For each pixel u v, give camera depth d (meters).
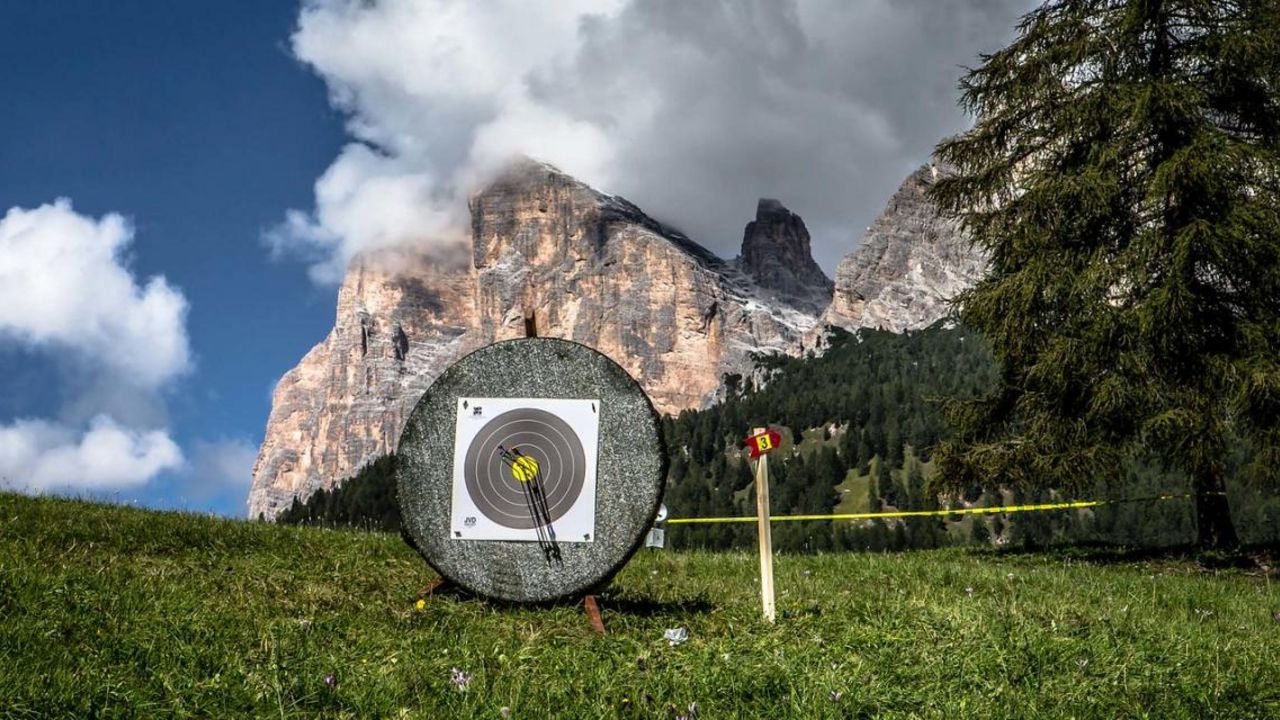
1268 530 93.62
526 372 10.31
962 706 6.59
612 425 10.10
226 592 10.11
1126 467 25.27
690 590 12.66
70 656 6.91
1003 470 26.69
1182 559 23.08
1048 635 8.48
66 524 13.76
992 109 28.81
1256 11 24.39
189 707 6.16
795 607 10.51
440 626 8.95
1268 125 24.84
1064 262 25.31
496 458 10.18
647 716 6.35
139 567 11.20
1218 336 23.97
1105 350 24.02
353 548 14.69
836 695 6.55
